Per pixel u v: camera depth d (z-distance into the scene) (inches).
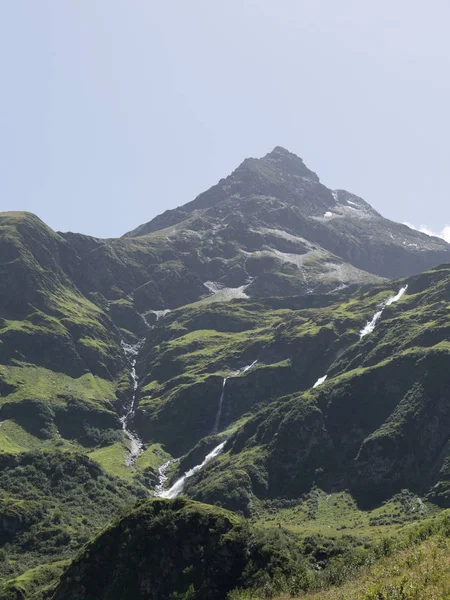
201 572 4972.9
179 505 5634.8
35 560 6811.0
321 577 4244.6
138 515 5595.5
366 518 6796.3
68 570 5408.5
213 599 4768.7
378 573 3454.7
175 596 4852.4
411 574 3051.2
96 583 5236.2
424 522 5728.3
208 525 5290.4
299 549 5059.1
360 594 3176.7
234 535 5152.6
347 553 4749.0
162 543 5285.4
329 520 6934.1
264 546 4995.1
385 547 4311.0
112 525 5605.3
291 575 4532.5
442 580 2810.0
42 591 5556.1
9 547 7106.3
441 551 3289.9
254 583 4685.0
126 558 5275.6
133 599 4992.6
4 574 6441.9
